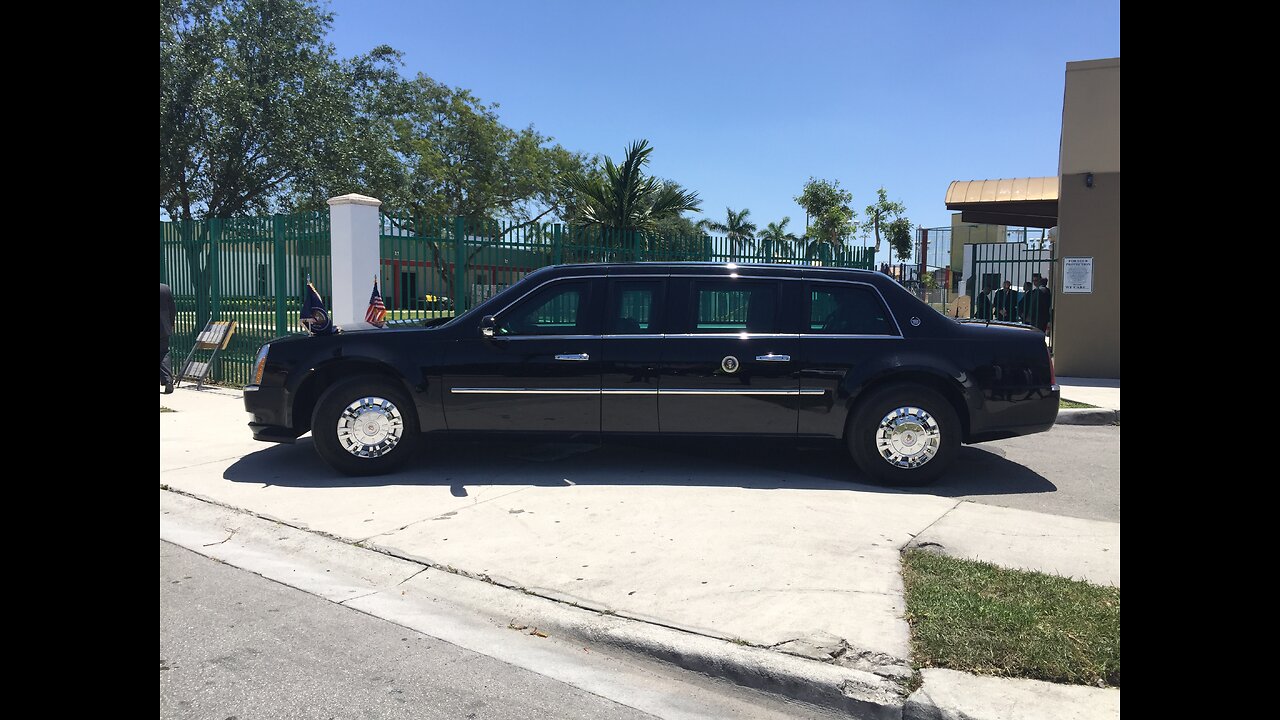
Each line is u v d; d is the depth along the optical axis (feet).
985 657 10.91
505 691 11.02
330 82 95.40
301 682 11.13
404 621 13.17
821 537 16.26
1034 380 20.42
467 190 127.34
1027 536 16.43
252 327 37.96
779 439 20.85
